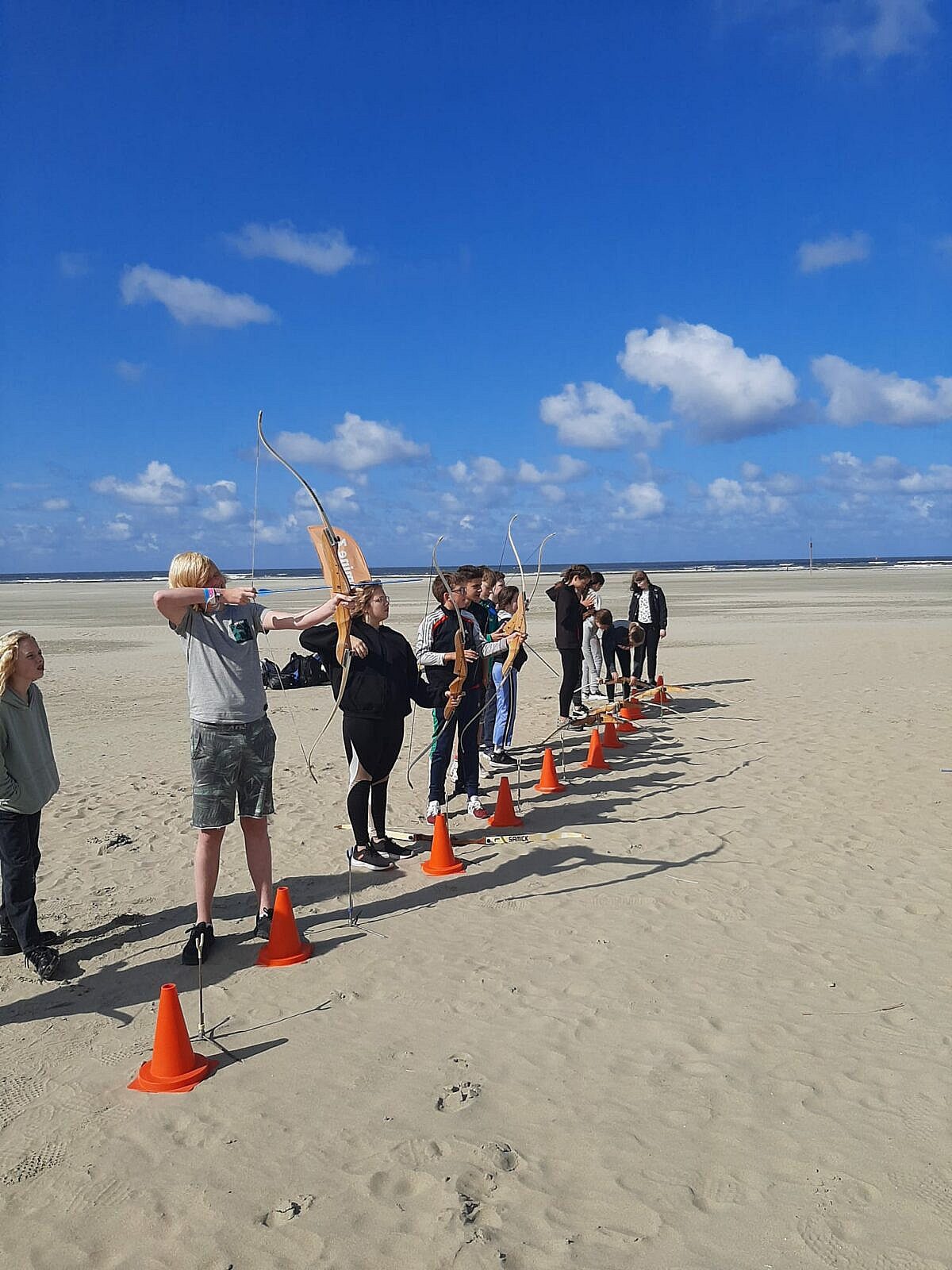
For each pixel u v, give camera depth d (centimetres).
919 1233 273
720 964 459
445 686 712
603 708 1242
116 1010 432
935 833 664
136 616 3891
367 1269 266
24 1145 329
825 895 550
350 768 618
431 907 548
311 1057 382
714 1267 263
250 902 570
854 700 1303
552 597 1079
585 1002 423
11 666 455
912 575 7775
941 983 434
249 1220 288
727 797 786
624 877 592
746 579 7531
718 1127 327
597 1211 287
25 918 472
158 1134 333
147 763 1022
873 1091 347
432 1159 314
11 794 465
